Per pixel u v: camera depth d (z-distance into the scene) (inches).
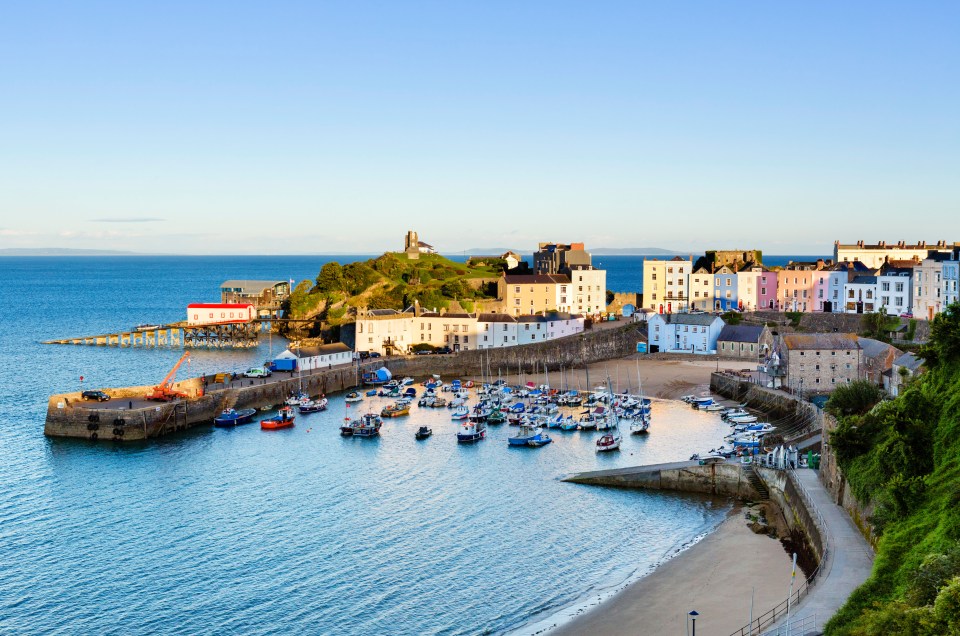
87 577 3139.8
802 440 4589.1
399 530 3631.9
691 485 4188.0
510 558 3344.0
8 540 3494.1
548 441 5172.2
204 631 2748.5
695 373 7288.4
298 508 3909.9
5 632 2731.3
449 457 4845.0
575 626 2780.5
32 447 5044.3
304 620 2822.3
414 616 2856.8
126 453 4918.8
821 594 2529.5
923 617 1977.1
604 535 3599.9
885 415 3304.6
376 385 7332.7
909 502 2758.4
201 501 4003.4
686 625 2733.8
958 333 3346.5
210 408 5836.6
